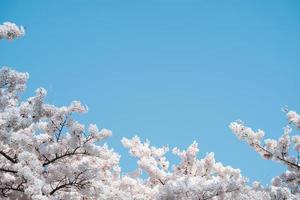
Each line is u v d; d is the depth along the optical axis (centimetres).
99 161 1227
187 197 895
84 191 1006
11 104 1057
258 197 907
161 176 1391
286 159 1138
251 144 1144
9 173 1011
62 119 1075
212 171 1429
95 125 1051
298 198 914
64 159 1128
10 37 966
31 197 867
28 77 1023
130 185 1399
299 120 1140
